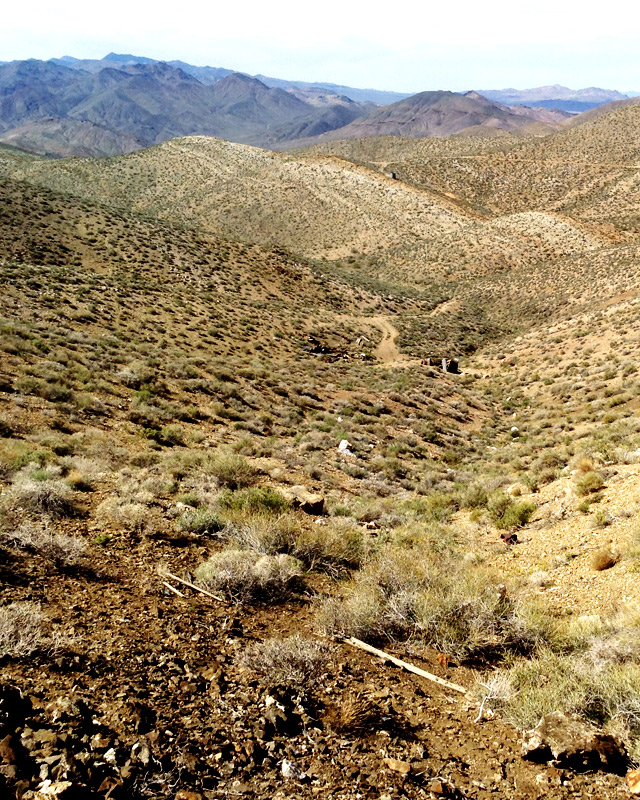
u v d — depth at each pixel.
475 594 7.37
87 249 59.16
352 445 24.47
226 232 141.00
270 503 11.77
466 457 27.55
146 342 37.56
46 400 19.02
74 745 3.57
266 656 5.39
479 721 5.04
